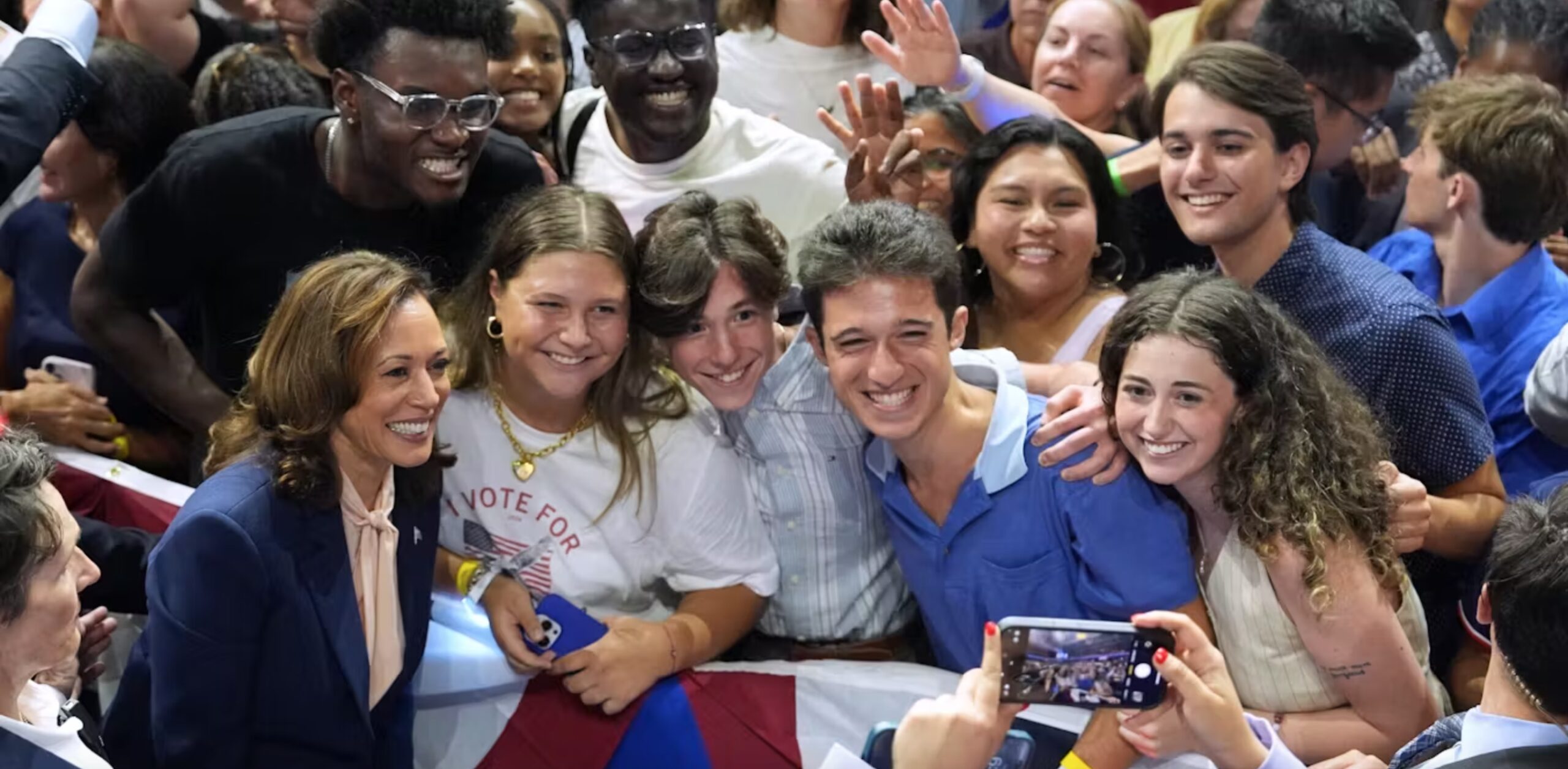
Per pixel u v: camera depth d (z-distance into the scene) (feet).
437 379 7.66
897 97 11.03
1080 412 8.14
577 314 8.17
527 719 8.79
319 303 7.39
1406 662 7.92
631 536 8.86
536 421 8.73
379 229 9.86
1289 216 10.06
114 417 10.93
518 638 8.55
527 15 11.53
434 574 8.66
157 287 10.04
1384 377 9.41
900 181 10.75
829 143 12.64
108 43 11.03
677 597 9.43
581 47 13.41
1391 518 8.23
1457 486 9.50
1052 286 10.05
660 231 8.43
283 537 7.48
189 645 7.36
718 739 8.63
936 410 8.29
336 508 7.68
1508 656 6.22
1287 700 8.17
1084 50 12.81
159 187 9.66
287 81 11.23
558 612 8.56
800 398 8.93
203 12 13.76
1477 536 9.47
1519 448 10.55
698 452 8.81
